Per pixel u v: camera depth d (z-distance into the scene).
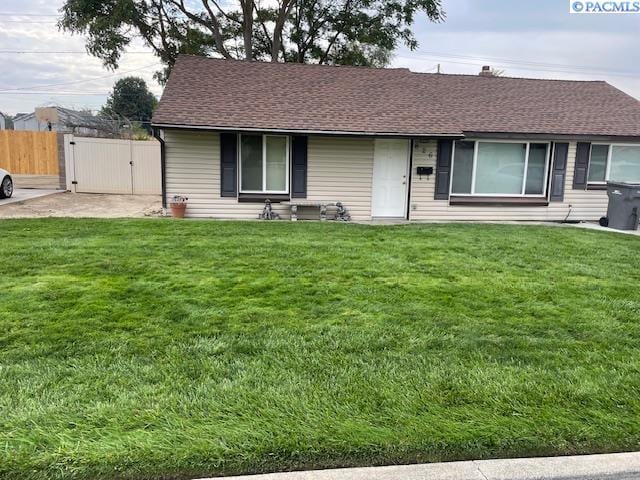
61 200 14.77
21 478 2.21
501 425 2.71
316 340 3.82
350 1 22.36
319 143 11.95
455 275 6.04
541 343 3.88
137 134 26.75
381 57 25.72
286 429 2.60
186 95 11.83
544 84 15.52
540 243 8.59
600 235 9.88
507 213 12.88
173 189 11.64
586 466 2.40
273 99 12.27
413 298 5.01
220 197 11.79
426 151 12.29
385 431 2.61
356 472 2.29
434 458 2.44
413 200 12.46
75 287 5.08
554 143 12.69
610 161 13.13
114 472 2.27
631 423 2.77
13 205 13.21
